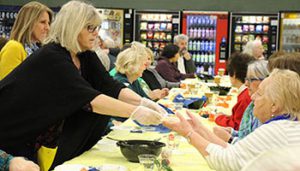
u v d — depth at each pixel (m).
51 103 2.31
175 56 7.41
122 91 2.71
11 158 2.03
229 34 9.94
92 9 2.42
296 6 10.14
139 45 4.23
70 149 2.47
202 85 6.61
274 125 1.71
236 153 1.78
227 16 9.91
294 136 1.67
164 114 2.38
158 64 7.22
